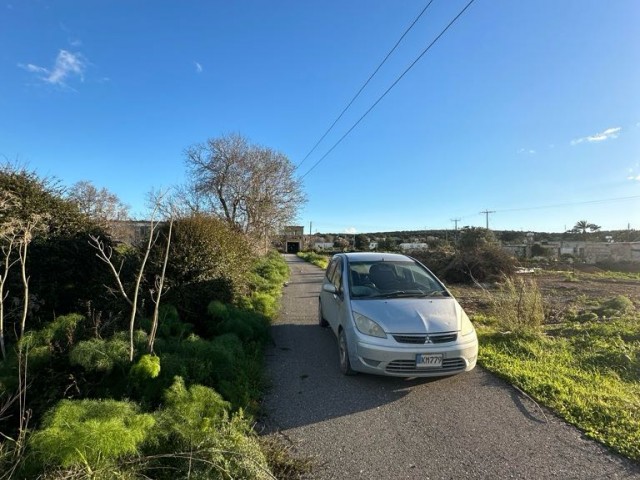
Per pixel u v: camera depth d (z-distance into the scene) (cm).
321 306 852
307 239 8394
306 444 371
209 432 314
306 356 646
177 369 425
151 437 300
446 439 379
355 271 652
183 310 696
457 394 484
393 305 545
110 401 326
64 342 471
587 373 542
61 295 657
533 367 566
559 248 6581
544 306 1043
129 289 644
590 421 405
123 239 838
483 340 700
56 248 636
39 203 635
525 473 323
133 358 427
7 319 560
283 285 1647
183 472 285
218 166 2975
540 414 430
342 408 448
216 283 757
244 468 292
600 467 330
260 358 611
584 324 816
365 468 332
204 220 820
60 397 373
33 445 267
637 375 532
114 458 276
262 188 3006
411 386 510
